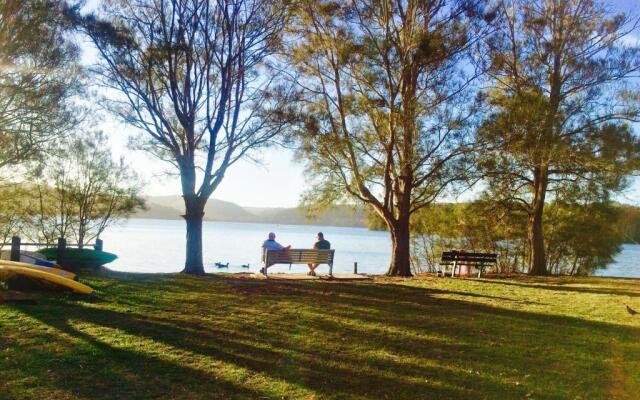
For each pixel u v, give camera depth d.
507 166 18.50
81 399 5.21
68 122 15.55
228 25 15.66
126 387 5.61
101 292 11.55
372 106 18.06
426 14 16.81
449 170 17.50
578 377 6.57
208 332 8.20
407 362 7.04
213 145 16.28
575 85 19.44
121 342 7.32
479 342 8.30
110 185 24.05
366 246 63.97
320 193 21.66
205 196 16.61
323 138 17.61
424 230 31.02
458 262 20.17
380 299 12.50
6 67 13.79
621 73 18.55
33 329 7.84
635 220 26.97
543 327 9.65
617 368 6.99
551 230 29.62
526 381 6.38
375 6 17.22
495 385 6.19
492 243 30.16
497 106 17.61
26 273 10.84
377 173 20.73
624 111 18.56
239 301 11.30
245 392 5.63
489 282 17.56
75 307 9.67
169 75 15.54
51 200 23.31
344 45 17.14
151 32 15.44
